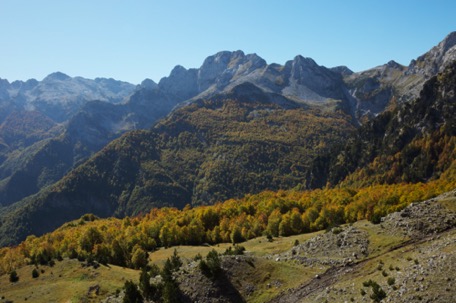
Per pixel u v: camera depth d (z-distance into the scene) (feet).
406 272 209.67
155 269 324.80
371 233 310.45
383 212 458.91
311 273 269.23
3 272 500.74
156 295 253.03
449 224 287.48
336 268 269.44
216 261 266.98
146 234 595.06
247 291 257.55
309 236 444.55
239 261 280.92
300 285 255.70
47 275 420.77
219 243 562.66
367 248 287.28
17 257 564.71
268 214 634.84
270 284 263.70
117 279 396.16
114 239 536.42
